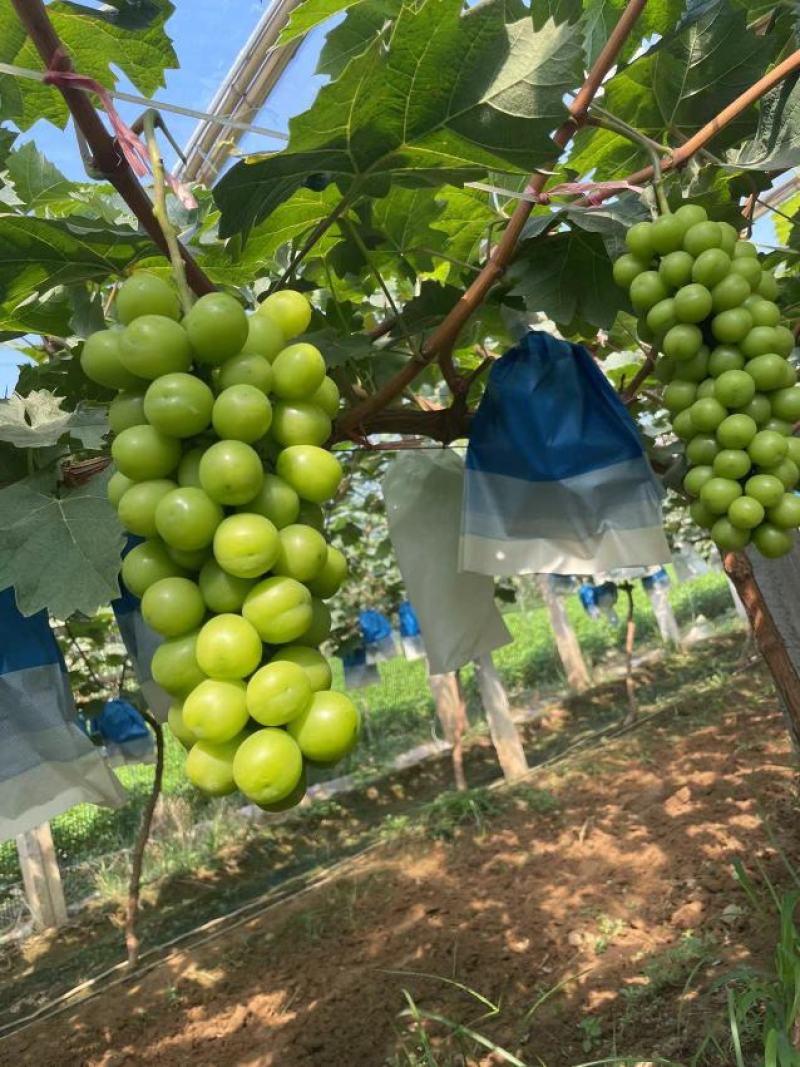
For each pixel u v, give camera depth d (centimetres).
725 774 632
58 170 234
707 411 153
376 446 214
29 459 171
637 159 224
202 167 502
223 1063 414
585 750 871
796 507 150
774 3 201
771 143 193
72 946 696
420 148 156
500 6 133
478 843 623
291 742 97
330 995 451
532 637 1802
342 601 964
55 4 168
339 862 715
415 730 1247
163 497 108
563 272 201
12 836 171
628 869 512
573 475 199
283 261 253
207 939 578
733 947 386
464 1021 392
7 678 178
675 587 2034
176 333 110
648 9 206
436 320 222
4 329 199
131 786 1057
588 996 383
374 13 169
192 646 105
